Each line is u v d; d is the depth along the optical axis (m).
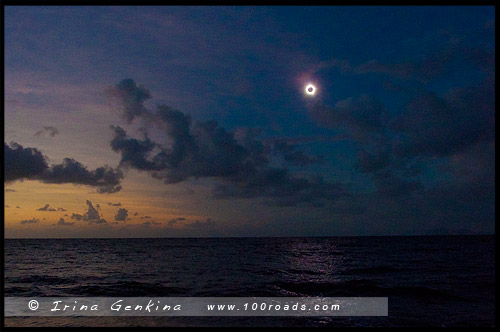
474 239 89.38
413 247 54.53
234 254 42.19
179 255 41.12
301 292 16.72
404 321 10.95
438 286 17.73
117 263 31.28
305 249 52.03
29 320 11.07
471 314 11.90
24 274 23.59
